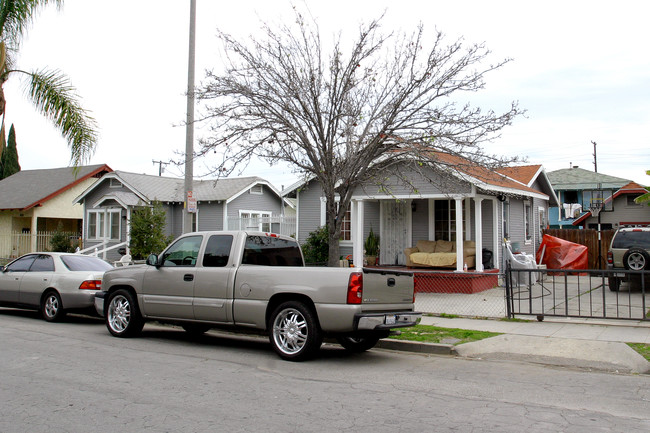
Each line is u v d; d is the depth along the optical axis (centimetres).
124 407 584
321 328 816
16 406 585
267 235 981
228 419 546
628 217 3066
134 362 816
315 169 1128
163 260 1010
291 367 800
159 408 581
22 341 980
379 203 1992
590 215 3139
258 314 874
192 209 1290
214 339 1062
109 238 2742
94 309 1230
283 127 1144
